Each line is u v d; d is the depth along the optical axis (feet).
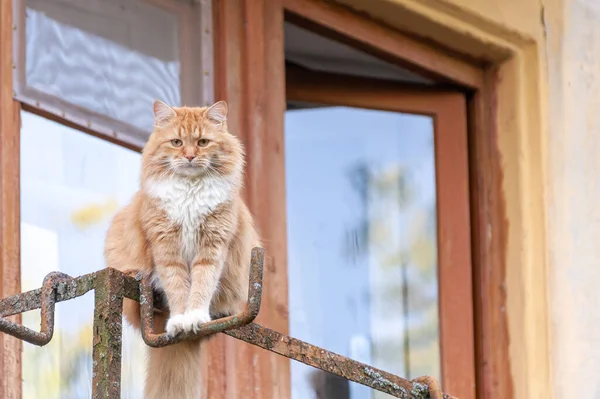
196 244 18.92
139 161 23.12
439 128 28.91
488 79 28.96
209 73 24.32
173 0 24.25
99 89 22.93
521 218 27.94
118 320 14.32
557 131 28.68
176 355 18.34
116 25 23.43
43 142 21.94
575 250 28.30
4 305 15.43
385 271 28.22
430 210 28.60
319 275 27.71
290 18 25.82
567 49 29.27
